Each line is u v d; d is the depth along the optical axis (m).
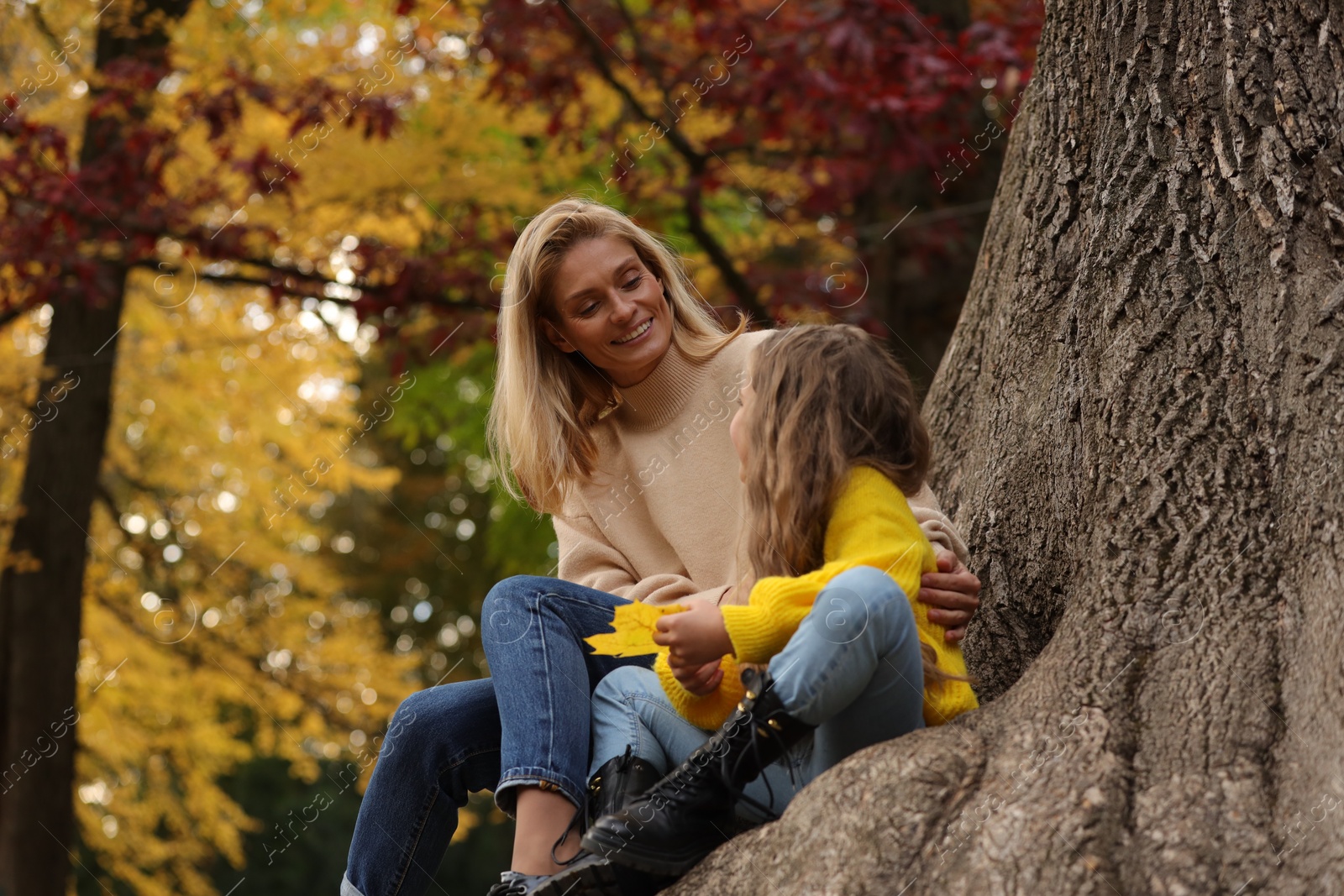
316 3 5.43
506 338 2.13
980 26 4.47
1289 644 1.44
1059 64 2.08
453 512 13.08
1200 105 1.84
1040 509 1.91
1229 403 1.68
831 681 1.45
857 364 1.69
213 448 7.15
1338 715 1.31
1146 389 1.76
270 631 7.39
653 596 2.01
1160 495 1.67
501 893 1.54
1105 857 1.25
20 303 4.97
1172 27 1.90
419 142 5.33
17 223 4.81
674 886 1.49
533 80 5.18
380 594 13.18
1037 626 1.88
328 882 15.16
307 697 7.28
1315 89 1.76
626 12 5.20
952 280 5.78
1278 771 1.31
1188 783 1.31
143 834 7.69
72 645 5.76
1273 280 1.70
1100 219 1.92
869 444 1.67
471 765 1.87
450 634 12.97
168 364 6.70
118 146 4.95
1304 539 1.52
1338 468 1.52
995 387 2.08
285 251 5.44
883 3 4.67
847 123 4.87
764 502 1.66
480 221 5.64
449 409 7.14
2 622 5.68
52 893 5.61
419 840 1.85
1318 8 1.79
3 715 5.64
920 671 1.52
